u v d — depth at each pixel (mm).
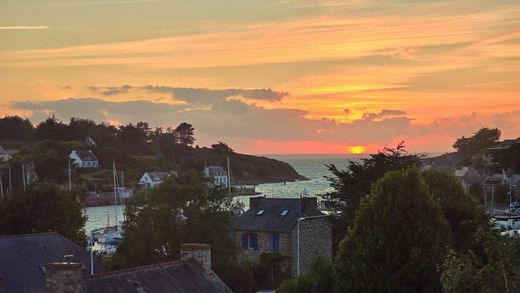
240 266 59688
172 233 52844
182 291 30125
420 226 42000
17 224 61156
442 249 41594
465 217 47188
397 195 43062
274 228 64062
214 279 32188
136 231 53312
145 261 52188
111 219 154250
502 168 158875
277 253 62938
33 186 63812
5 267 41781
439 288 40219
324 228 65312
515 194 141375
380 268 41906
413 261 41000
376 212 43375
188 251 32406
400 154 68812
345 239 45594
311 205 65750
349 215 65062
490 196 143000
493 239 23078
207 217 54594
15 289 40781
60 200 63281
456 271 23062
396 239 42031
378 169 66312
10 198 61906
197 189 54781
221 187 57469
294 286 48594
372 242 42719
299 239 62719
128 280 29031
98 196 192750
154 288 29391
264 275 62031
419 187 43312
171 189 54438
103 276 28469
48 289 26000
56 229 62188
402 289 41219
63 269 25859
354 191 66375
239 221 67125
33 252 44219
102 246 99312
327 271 48031
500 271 22250
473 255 23938
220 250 54156
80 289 26297
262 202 69250
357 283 42500
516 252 22734
